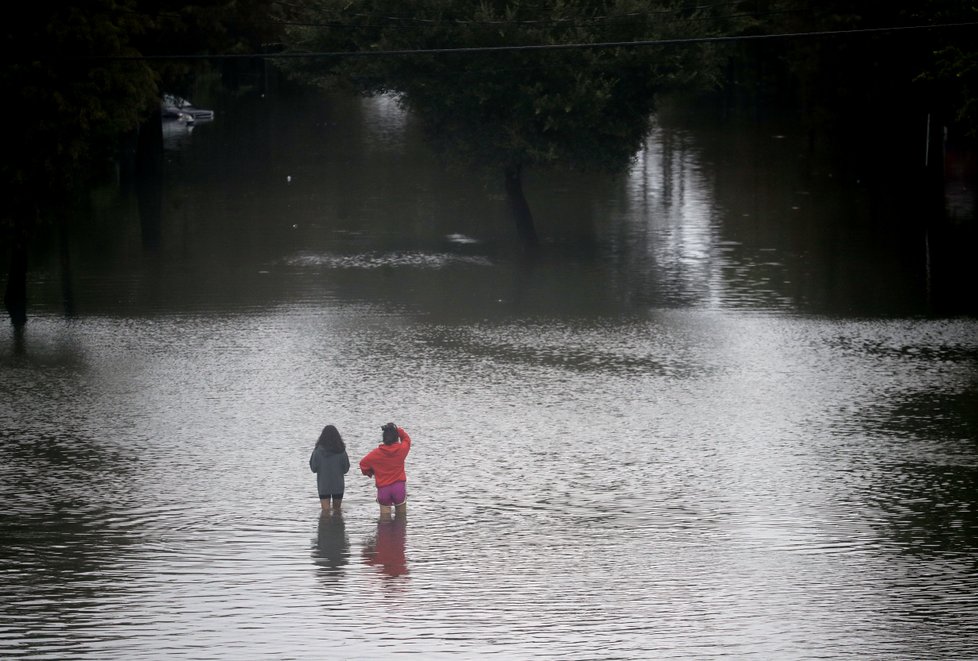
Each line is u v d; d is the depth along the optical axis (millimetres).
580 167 99625
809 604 30375
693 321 72438
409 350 65000
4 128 71500
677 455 46031
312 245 99938
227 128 187875
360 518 38344
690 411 52844
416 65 96062
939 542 35750
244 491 41312
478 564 33625
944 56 99375
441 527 37344
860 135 162625
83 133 71812
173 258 93812
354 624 28781
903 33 128625
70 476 43062
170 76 95125
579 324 71875
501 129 96125
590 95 92875
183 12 92062
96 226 108125
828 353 64188
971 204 120125
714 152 163250
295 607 30016
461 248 99500
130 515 38500
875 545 35500
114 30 71938
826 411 52688
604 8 96125
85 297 79500
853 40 139750
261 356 63438
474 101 95750
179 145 167250
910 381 58062
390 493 38000
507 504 39875
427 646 27312
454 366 61438
